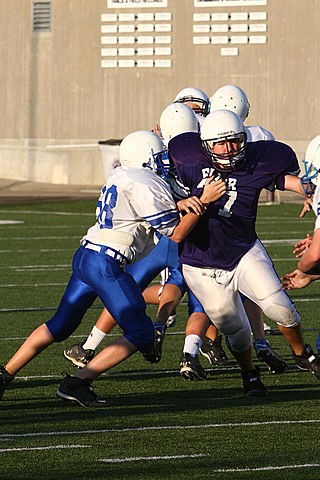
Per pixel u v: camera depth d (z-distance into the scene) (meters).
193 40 96.31
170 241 27.09
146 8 97.06
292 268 46.06
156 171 23.80
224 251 23.53
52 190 94.75
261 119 95.19
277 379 26.28
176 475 17.17
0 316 35.53
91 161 99.38
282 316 23.59
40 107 100.56
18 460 18.16
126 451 18.73
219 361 28.48
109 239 22.42
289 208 77.19
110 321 26.36
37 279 44.34
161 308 26.50
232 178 23.44
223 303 23.72
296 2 93.69
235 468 17.59
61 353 29.75
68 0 98.88
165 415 21.84
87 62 99.00
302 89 94.12
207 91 96.44
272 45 94.44
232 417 21.58
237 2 94.81
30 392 24.48
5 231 63.28
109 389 25.02
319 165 23.53
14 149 101.75
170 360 28.80
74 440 19.58
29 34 100.06
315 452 18.67
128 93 98.31
